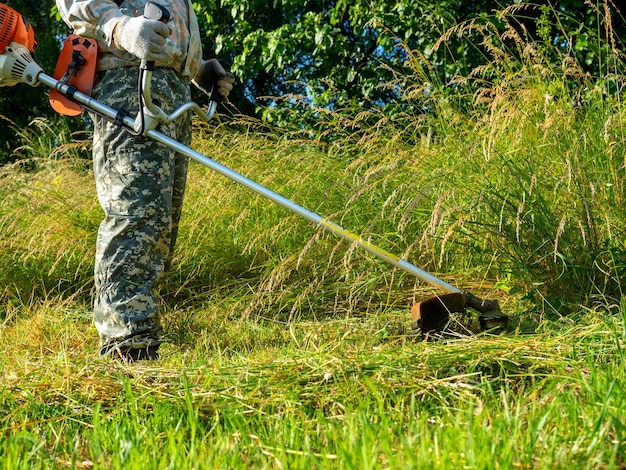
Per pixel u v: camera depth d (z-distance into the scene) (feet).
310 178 28.45
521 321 19.20
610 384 11.29
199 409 12.65
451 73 49.19
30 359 16.44
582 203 20.42
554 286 20.22
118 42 17.12
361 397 12.76
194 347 20.24
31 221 29.55
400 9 52.70
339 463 9.44
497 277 22.71
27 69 18.17
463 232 22.18
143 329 17.42
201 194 29.35
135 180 17.65
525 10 47.67
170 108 18.39
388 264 24.66
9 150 85.56
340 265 25.11
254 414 12.35
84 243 28.09
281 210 27.96
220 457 9.85
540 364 13.47
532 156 21.74
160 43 16.72
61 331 21.88
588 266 19.75
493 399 11.57
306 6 69.46
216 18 68.80
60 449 11.53
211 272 27.32
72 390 13.67
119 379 13.91
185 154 17.66
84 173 35.32
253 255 27.68
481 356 13.93
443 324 18.30
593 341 14.39
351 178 28.27
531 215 20.49
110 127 17.81
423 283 24.38
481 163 22.91
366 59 61.41
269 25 71.97
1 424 12.73
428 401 12.52
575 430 9.88
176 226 19.81
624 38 48.26
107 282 17.56
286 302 24.41
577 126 22.48
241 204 28.55
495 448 9.09
